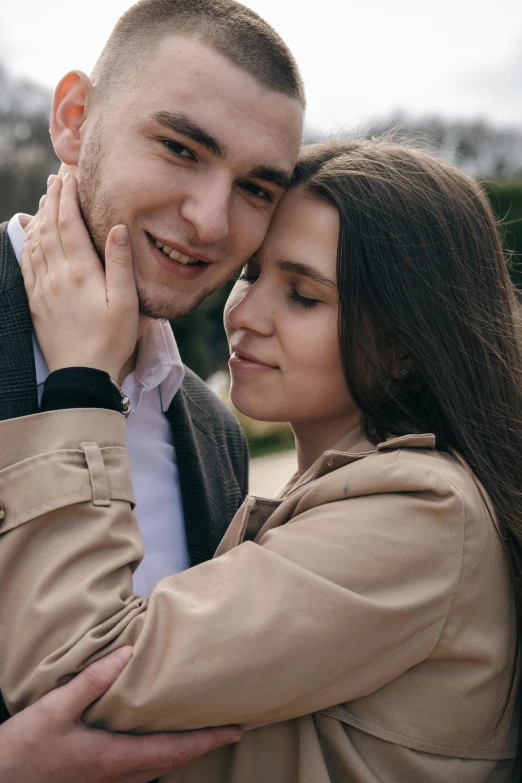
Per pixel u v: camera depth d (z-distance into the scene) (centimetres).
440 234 178
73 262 167
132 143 167
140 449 199
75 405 155
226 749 155
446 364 174
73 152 183
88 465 149
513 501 169
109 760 136
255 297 182
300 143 178
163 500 200
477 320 180
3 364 162
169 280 175
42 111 1359
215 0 170
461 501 151
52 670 136
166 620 141
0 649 144
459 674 154
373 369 176
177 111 162
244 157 167
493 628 158
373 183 175
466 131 1986
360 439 185
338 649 141
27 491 145
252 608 141
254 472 716
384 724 150
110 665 137
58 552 143
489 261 188
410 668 153
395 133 218
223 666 137
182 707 137
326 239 174
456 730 154
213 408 241
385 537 148
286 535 153
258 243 178
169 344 202
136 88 167
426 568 148
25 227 186
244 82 165
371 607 141
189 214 167
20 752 133
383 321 173
